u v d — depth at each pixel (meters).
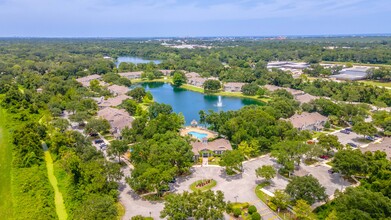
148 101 175.62
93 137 119.31
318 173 89.44
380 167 80.38
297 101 157.12
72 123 135.25
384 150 94.38
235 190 80.56
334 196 72.62
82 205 65.62
